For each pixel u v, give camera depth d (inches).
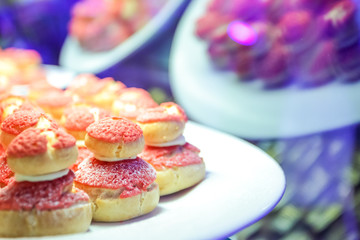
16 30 40.1
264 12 26.9
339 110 24.3
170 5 32.9
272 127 25.4
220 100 27.6
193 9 32.5
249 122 26.0
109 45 36.9
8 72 31.4
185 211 16.2
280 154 25.5
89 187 17.4
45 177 15.8
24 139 15.4
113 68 34.7
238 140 22.3
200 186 19.3
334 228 23.9
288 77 26.3
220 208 16.3
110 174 17.4
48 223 15.4
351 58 24.3
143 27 35.2
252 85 27.5
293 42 25.5
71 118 19.9
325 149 24.5
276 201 16.7
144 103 21.5
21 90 26.8
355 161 24.0
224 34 27.8
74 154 15.8
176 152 19.7
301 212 24.6
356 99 24.2
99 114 20.2
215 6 29.6
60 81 33.5
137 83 34.0
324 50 24.6
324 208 24.3
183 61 30.9
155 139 19.6
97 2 38.4
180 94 29.5
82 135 19.6
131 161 17.9
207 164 20.8
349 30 24.2
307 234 24.2
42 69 36.8
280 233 24.6
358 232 23.7
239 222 15.6
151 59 33.2
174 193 19.3
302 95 25.5
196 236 14.8
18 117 17.9
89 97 24.3
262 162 19.7
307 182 24.8
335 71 24.8
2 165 17.9
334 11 24.3
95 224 17.1
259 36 26.4
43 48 41.6
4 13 39.4
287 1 26.1
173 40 32.4
